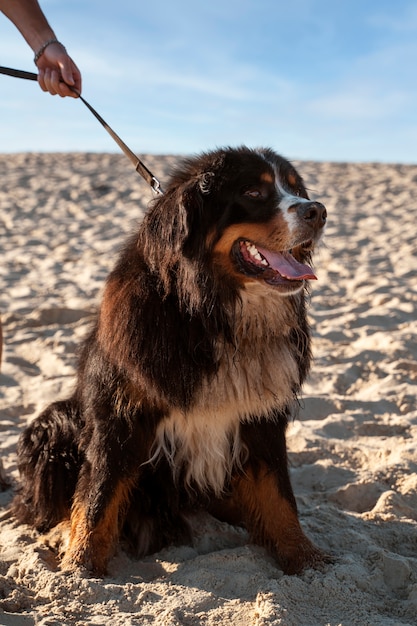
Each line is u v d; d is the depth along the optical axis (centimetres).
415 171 2173
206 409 331
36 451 370
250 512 354
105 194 1700
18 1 396
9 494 426
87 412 343
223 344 329
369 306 823
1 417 543
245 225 334
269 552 347
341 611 297
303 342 358
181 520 363
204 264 327
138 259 336
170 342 321
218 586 312
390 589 322
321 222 339
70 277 971
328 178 2012
